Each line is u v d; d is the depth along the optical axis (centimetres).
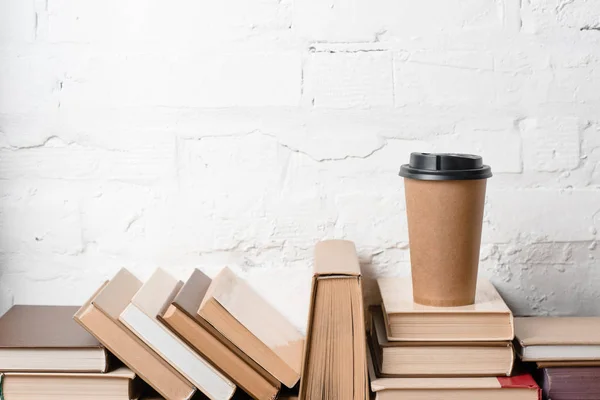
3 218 110
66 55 108
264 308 104
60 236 111
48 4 107
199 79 108
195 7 106
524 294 111
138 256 111
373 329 102
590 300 111
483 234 110
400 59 107
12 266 111
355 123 108
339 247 100
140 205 110
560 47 107
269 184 109
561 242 110
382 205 109
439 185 87
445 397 88
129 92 108
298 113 108
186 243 111
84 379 90
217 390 90
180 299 89
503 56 107
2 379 90
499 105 107
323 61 107
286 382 90
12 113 108
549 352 90
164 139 109
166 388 90
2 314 111
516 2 106
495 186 109
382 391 88
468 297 91
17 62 108
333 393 87
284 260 111
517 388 87
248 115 108
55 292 111
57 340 91
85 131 109
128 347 89
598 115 107
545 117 107
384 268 111
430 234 89
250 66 107
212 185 109
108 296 92
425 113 108
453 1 106
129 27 107
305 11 106
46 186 110
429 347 89
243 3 106
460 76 107
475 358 90
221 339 89
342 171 109
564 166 108
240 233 110
